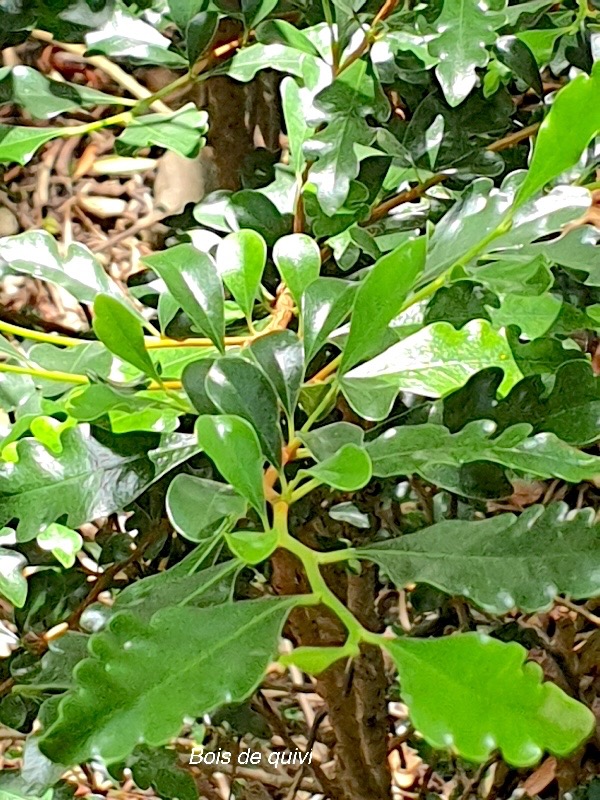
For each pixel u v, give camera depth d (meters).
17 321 0.74
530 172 0.39
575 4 0.62
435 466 0.46
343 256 0.59
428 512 0.74
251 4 0.55
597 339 0.80
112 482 0.46
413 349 0.47
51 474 0.45
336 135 0.53
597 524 0.37
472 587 0.36
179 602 0.38
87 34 0.56
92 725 0.30
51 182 1.67
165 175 1.58
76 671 0.30
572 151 0.38
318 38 0.59
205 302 0.44
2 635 0.64
